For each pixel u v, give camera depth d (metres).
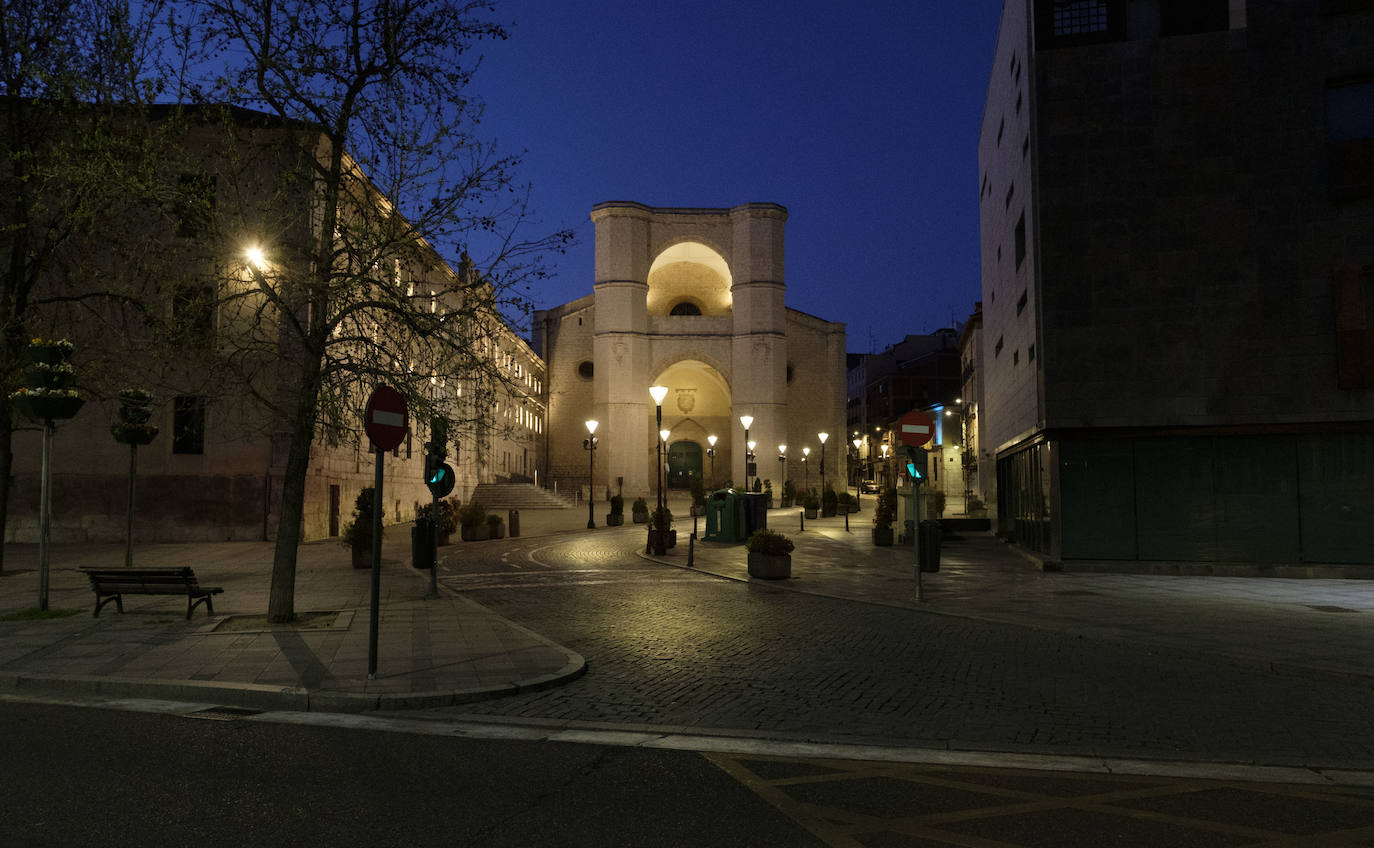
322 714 7.32
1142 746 6.36
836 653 10.11
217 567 19.56
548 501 49.38
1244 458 18.16
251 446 26.12
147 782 5.32
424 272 12.90
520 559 23.05
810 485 68.06
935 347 95.50
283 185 11.55
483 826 4.59
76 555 22.30
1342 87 18.00
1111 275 18.80
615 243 64.44
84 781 5.33
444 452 15.95
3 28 15.99
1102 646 10.55
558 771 5.65
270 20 11.33
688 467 69.88
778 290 65.88
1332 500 17.61
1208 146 18.48
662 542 23.98
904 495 27.64
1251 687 8.34
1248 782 5.53
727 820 4.73
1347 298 17.41
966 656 9.91
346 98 11.71
